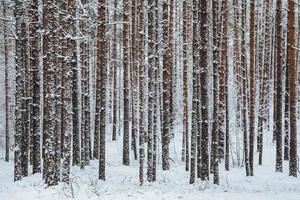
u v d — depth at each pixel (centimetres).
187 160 2495
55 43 1750
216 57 1930
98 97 2292
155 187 1791
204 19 1884
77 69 2547
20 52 2058
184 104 2683
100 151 1998
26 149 2227
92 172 2306
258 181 2084
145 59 2127
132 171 2456
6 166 3019
